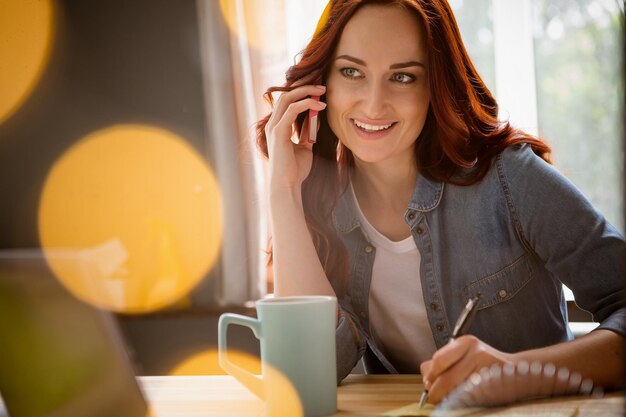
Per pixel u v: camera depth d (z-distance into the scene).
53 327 0.78
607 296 1.22
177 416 0.97
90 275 0.78
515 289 1.41
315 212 1.52
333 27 1.40
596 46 2.93
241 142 3.01
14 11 3.28
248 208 3.00
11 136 3.28
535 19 3.00
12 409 0.82
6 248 3.27
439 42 1.38
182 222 3.15
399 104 1.38
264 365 0.91
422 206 1.44
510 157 1.40
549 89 2.99
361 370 1.89
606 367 0.97
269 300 0.94
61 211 3.25
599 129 2.92
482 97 1.49
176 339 2.81
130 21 3.25
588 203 1.31
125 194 3.23
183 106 3.21
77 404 0.80
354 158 1.51
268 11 3.00
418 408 0.91
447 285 1.44
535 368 0.88
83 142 3.26
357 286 1.51
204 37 3.11
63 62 3.29
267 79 3.01
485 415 0.83
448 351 0.92
